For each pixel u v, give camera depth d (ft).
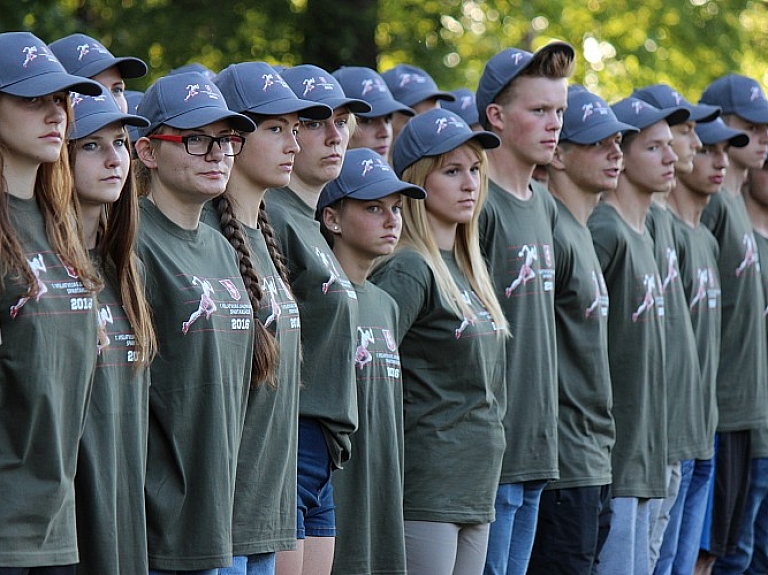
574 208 67.77
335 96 53.57
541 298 62.85
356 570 54.24
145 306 42.73
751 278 82.69
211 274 45.70
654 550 72.54
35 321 38.22
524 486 62.49
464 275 59.57
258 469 47.34
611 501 69.00
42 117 38.73
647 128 70.74
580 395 65.31
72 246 39.47
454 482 57.57
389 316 56.39
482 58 152.15
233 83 49.73
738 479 81.10
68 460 39.14
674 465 73.56
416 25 135.13
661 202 76.64
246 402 46.37
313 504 51.80
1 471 37.96
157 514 43.73
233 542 46.62
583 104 67.41
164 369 44.06
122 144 41.93
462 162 58.70
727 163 79.41
